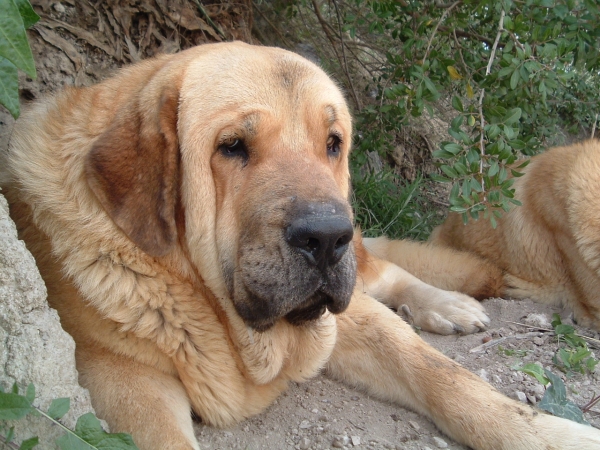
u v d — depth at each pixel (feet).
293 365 2.43
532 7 3.58
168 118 2.15
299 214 1.91
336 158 2.42
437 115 5.71
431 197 5.94
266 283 1.95
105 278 2.09
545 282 3.70
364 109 4.72
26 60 1.34
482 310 3.29
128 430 1.94
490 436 2.16
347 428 2.29
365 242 4.07
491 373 2.67
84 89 2.48
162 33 4.06
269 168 2.08
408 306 3.35
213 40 4.36
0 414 1.47
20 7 1.43
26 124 2.34
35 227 2.25
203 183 2.15
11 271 1.72
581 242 3.43
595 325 3.49
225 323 2.26
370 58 6.02
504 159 3.10
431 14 3.93
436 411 2.32
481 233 4.03
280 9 5.17
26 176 2.17
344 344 2.62
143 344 2.14
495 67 3.97
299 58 2.41
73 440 1.56
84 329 2.14
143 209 2.12
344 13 5.06
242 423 2.32
